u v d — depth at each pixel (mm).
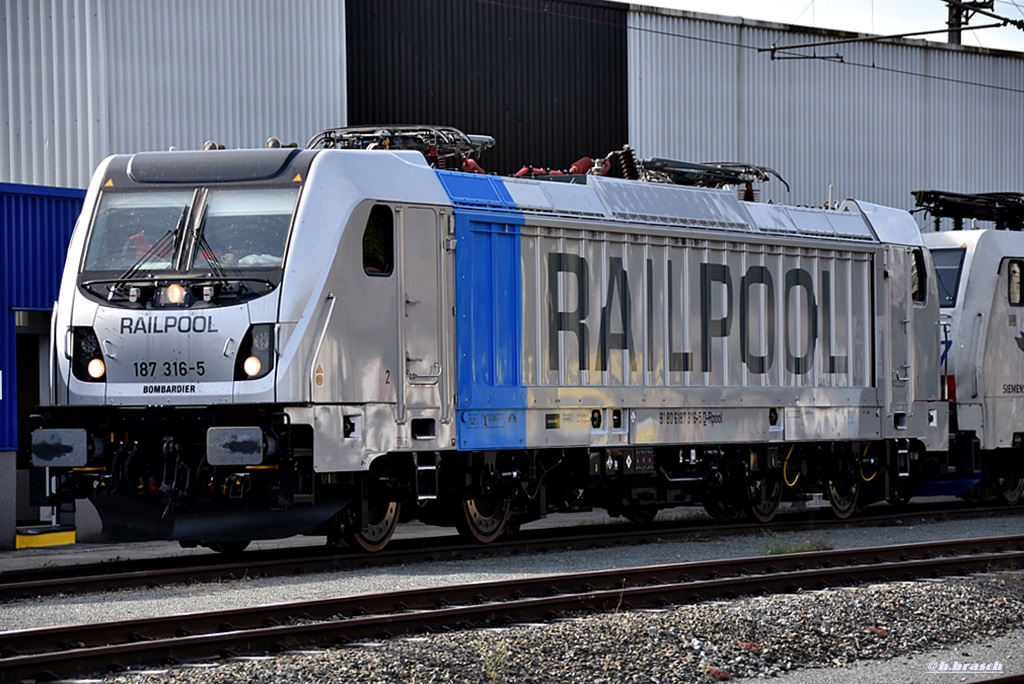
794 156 55750
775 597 23750
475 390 29469
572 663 18266
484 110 48500
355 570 26422
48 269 34844
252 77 43562
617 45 51500
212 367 26453
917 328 39438
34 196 34594
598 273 32156
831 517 38938
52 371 27781
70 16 41000
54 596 23047
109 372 27000
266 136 43781
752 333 35375
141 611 21500
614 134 51344
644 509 35562
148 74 41875
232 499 26875
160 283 26938
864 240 38344
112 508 27438
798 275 36594
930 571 26875
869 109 57844
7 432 34031
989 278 42344
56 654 17047
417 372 28406
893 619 21953
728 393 34562
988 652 20188
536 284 30859
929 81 59688
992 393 42125
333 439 26797
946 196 43844
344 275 27125
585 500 33250
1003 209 45719
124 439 27141
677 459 34031
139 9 41750
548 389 30844
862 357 38031
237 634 18406
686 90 53000
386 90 46500
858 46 57531
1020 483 44781
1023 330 43312
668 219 33719
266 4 43812
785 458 36531
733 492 36125
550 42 49969
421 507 30578
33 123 40688
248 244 26969
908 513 39312
